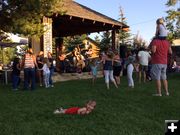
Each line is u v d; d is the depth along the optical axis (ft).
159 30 36.01
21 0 59.06
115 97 36.73
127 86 49.16
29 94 42.52
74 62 80.94
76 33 108.88
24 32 59.16
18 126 23.95
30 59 50.62
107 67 46.68
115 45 92.94
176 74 75.72
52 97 38.55
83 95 39.40
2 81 72.28
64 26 95.81
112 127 23.11
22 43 76.13
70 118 26.35
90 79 69.00
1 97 40.16
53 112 28.71
